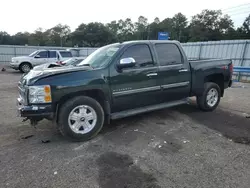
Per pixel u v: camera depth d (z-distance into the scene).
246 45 12.62
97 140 3.70
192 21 69.06
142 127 4.30
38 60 15.62
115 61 3.86
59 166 2.88
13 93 7.85
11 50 23.55
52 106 3.32
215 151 3.27
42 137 3.85
